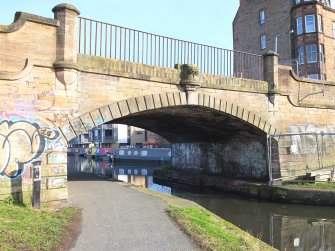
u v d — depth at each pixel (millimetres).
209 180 23125
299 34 35969
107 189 15398
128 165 44031
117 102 13047
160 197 13141
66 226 8414
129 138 75312
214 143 23953
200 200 19188
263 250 7641
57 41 11539
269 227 13477
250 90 17828
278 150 18641
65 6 11602
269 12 40906
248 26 43844
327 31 36344
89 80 12414
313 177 18203
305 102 20031
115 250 6820
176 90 15016
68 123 11617
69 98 11648
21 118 10656
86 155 63844
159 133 27438
